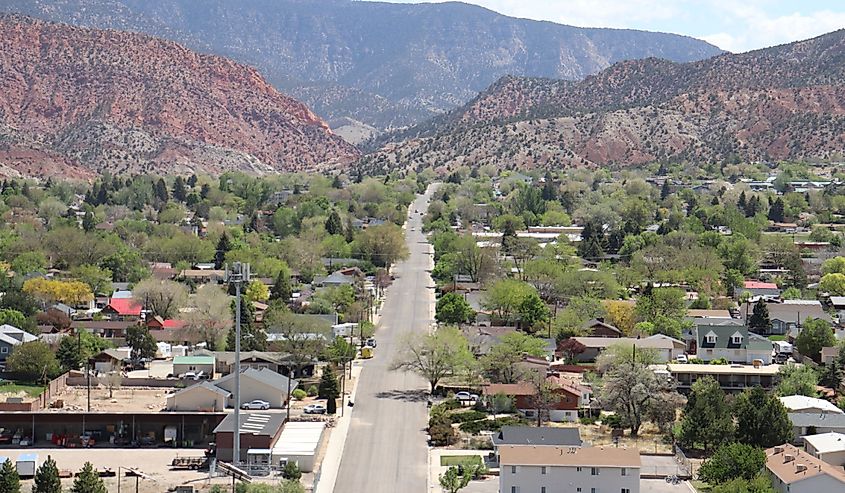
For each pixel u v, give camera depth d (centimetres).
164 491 11075
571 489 10919
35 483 10944
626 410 13625
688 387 15675
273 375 15225
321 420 13812
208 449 12731
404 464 12188
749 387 15325
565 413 14138
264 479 11500
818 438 12544
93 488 10344
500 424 13600
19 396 14788
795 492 10644
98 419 13150
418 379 16288
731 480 10962
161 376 16475
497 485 11350
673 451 12594
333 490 11306
